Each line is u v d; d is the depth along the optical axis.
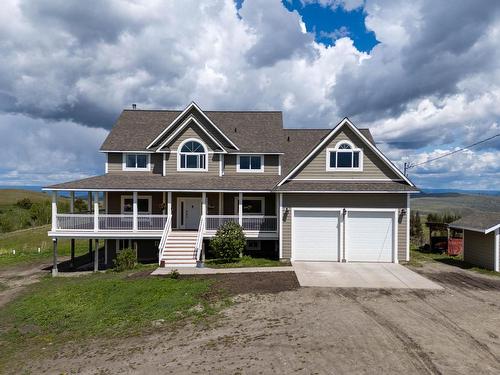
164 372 9.77
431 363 9.37
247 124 31.25
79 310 16.12
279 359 9.82
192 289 16.81
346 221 22.62
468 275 19.30
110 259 27.02
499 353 9.98
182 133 27.92
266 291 16.03
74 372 10.48
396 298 14.89
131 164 28.48
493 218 21.45
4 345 13.43
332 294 15.38
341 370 9.09
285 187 22.69
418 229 32.84
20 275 25.52
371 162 23.36
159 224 25.05
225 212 27.70
